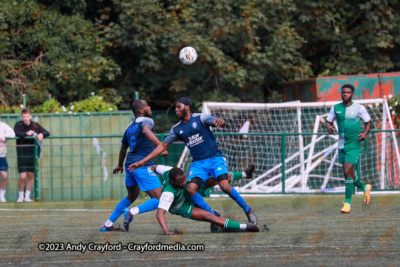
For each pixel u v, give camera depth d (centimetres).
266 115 5759
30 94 6156
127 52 6706
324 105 5250
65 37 6316
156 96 7000
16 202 4550
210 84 6612
